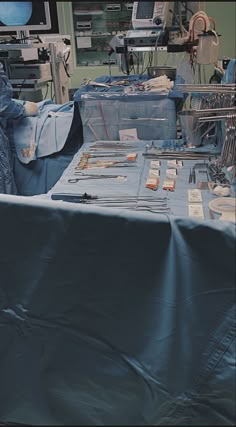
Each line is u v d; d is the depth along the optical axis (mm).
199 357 1164
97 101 2336
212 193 1508
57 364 1281
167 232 1089
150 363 1189
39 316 1296
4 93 2389
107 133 2402
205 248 1081
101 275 1197
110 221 1120
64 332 1280
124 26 3004
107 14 3701
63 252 1201
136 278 1166
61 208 1151
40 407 1276
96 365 1249
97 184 1661
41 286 1264
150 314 1179
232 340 1146
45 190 2631
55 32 2871
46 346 1300
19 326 1328
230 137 1688
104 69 4035
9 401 1300
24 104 2580
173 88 2279
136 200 1479
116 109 2338
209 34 2098
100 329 1242
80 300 1242
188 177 1701
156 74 2805
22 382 1303
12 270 1287
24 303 1303
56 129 2559
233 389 1167
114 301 1209
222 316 1137
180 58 2641
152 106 2303
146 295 1171
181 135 2258
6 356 1338
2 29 2611
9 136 2578
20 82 2898
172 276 1124
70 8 3877
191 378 1172
